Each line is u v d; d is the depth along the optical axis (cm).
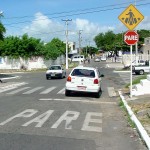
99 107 1542
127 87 2498
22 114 1284
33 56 6412
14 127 1037
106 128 1058
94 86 1944
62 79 3697
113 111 1423
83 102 1712
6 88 2530
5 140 872
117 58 11131
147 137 880
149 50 8412
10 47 6244
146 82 1888
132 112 1294
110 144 859
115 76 4216
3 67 6278
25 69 6312
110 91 2380
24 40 6278
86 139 905
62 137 920
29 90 2359
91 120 1191
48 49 6675
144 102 1555
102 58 12188
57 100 1770
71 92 2161
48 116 1250
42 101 1720
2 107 1482
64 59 9400
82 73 1978
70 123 1122
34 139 888
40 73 5297
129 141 895
